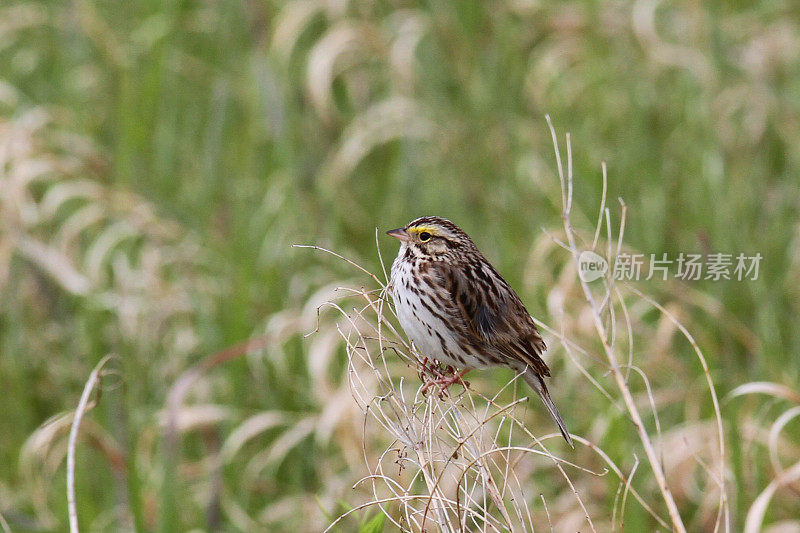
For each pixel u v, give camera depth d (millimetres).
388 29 16016
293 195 13695
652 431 11539
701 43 15805
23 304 13859
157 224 13969
